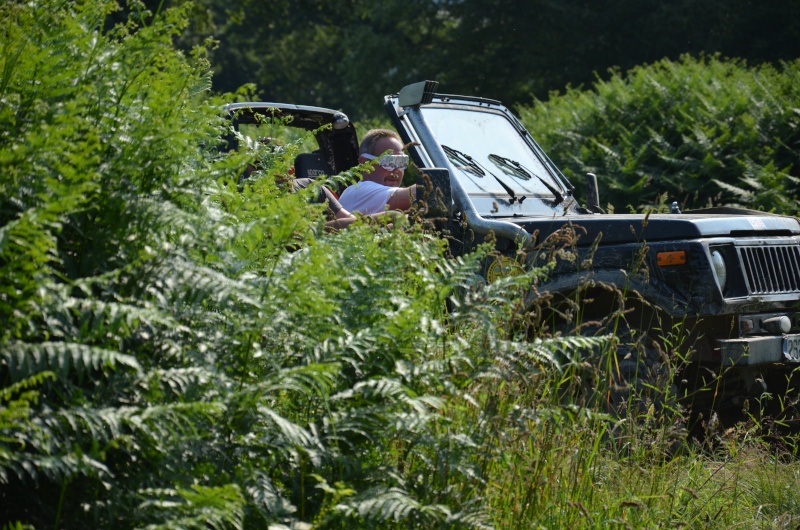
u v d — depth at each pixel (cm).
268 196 736
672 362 1144
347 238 733
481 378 721
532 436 751
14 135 580
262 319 609
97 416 498
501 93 8525
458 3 8525
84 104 599
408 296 749
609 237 1246
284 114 1603
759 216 1339
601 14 7800
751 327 1239
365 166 766
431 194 1161
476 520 605
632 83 3909
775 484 1029
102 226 582
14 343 492
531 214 1428
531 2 8156
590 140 3609
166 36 655
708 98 3625
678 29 7450
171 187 621
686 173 3288
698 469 984
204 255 632
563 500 778
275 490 591
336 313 692
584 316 1266
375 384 654
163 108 628
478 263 762
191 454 559
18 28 598
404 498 578
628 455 939
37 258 499
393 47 8662
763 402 1379
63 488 486
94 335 518
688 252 1198
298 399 655
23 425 472
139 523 518
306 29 10550
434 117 1484
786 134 3378
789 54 7069
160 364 583
